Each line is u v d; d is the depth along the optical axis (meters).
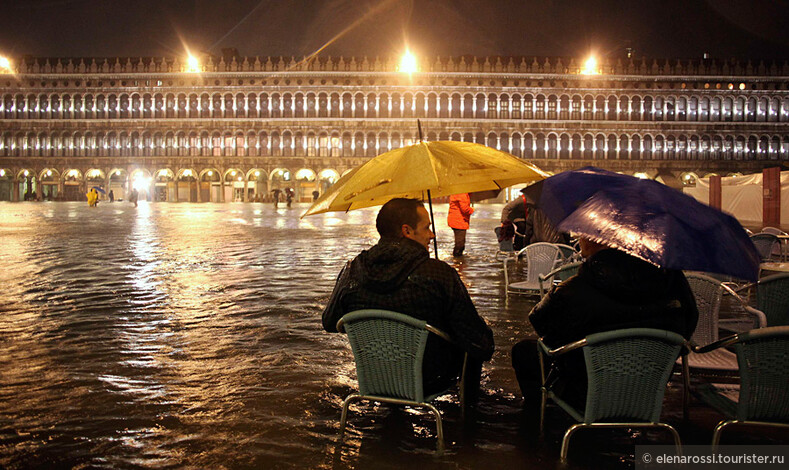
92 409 4.71
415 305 4.15
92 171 84.50
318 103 83.62
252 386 5.26
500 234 14.52
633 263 3.79
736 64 82.12
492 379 5.54
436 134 83.25
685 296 3.88
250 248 17.31
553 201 4.33
